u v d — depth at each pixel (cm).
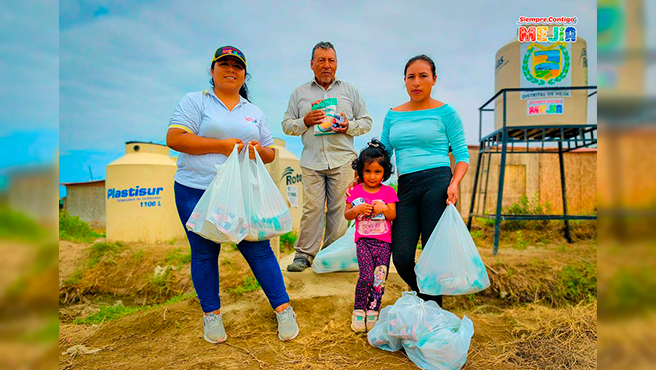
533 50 455
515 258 425
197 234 257
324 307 322
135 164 683
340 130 359
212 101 270
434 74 288
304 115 386
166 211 700
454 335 238
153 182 688
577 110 454
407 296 268
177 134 252
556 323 317
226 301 343
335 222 394
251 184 253
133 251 567
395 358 253
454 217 263
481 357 263
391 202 288
